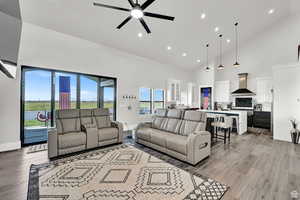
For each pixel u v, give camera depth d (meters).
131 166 2.72
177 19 4.49
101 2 3.38
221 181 2.27
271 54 6.63
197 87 9.09
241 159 3.13
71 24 3.94
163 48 6.04
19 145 3.63
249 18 5.55
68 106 4.64
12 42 1.68
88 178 2.30
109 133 3.88
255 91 7.15
